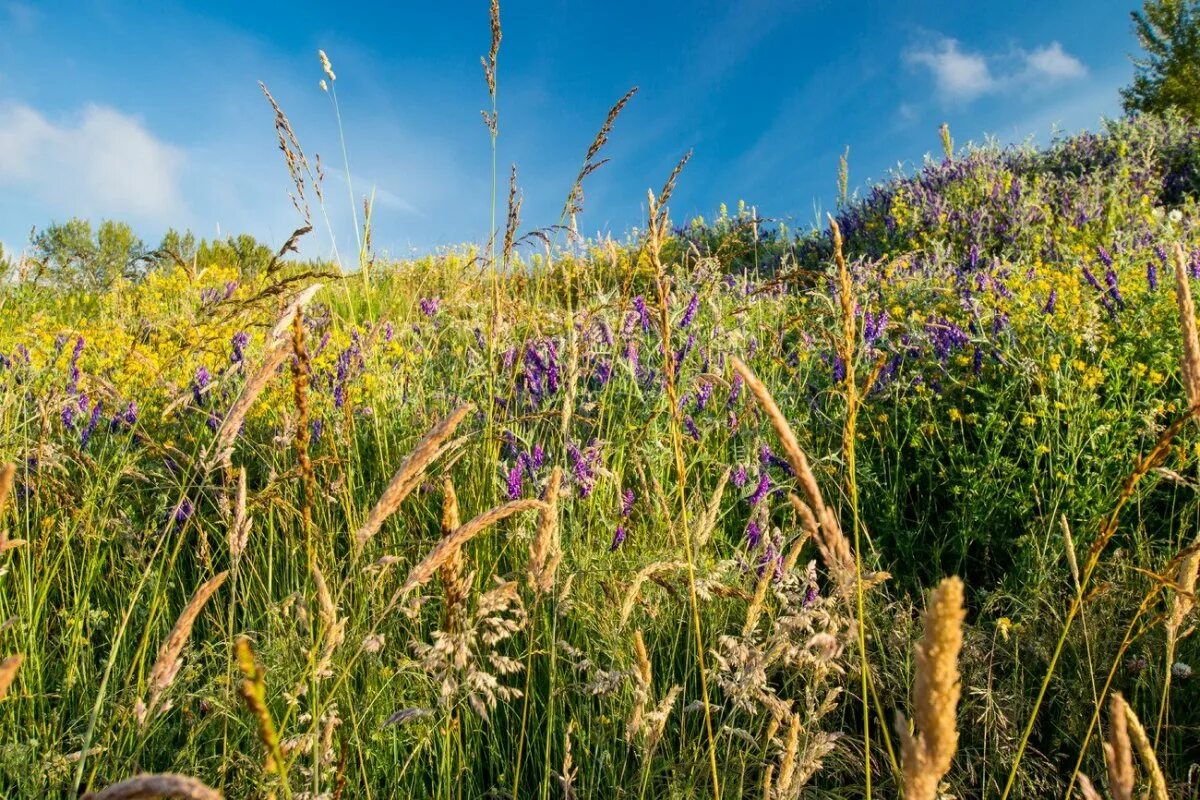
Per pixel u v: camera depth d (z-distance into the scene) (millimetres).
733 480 3223
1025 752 2363
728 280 6062
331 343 4152
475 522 1264
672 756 2197
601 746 2186
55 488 2568
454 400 3676
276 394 3598
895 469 3883
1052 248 7438
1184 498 3250
